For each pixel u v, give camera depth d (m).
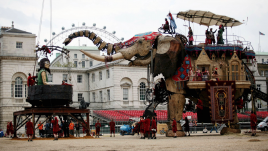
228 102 31.47
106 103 71.50
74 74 79.12
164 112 65.94
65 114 30.45
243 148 19.03
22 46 61.09
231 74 32.53
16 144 24.39
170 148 19.98
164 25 33.22
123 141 26.38
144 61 33.03
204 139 27.02
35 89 30.25
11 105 59.84
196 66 32.28
